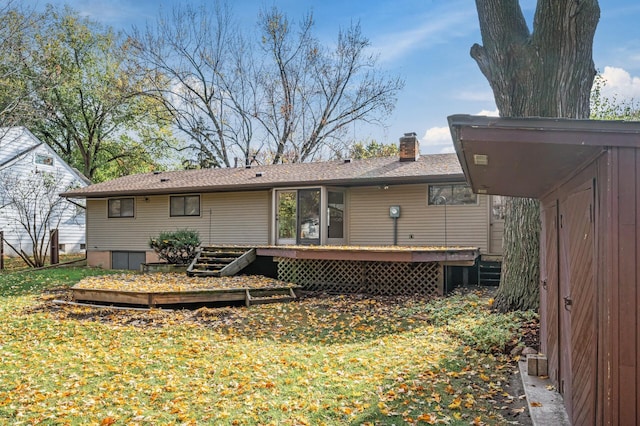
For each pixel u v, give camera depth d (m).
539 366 4.29
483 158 2.88
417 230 12.43
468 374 4.55
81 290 9.02
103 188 16.45
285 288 9.34
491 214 11.62
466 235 11.87
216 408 3.90
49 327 7.08
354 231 13.20
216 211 15.00
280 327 7.10
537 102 6.22
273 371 4.89
